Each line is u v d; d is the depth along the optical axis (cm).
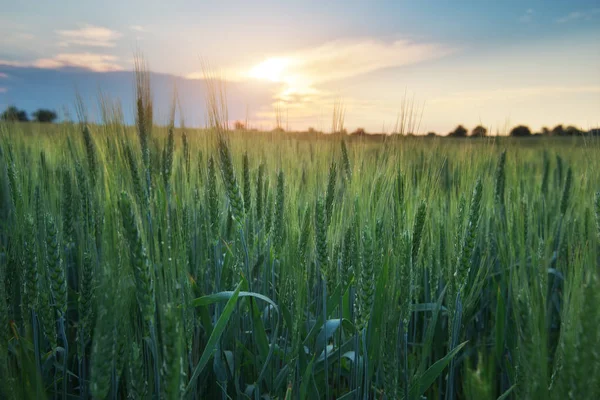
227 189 347
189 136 475
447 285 317
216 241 375
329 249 346
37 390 210
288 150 607
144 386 211
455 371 374
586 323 173
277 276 414
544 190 643
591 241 214
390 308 269
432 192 390
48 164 518
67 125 514
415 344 354
